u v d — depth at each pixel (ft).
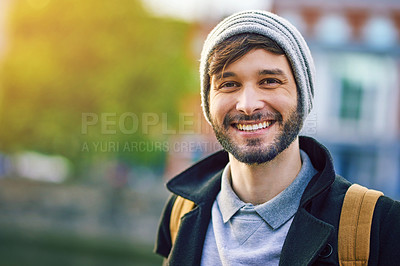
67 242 51.34
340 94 61.26
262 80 5.25
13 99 50.34
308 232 5.16
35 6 48.83
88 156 52.29
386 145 60.70
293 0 60.85
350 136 61.16
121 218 57.11
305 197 5.33
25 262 41.24
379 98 61.26
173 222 6.51
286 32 5.27
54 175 89.61
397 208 5.07
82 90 49.19
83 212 58.23
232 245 5.50
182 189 6.39
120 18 49.29
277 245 5.26
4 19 49.37
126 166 58.90
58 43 48.85
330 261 5.03
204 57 5.60
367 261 4.93
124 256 47.70
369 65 61.26
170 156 57.72
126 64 49.26
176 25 52.11
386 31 60.85
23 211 58.70
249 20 5.26
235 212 5.57
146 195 59.00
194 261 5.72
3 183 61.21
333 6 60.75
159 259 47.42
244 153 5.27
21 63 48.88
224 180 5.86
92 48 48.80
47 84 49.01
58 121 49.62
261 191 5.57
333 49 60.95
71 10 48.57
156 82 49.93
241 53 5.17
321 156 5.66
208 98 5.81
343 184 5.49
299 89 5.36
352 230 5.06
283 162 5.49
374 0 60.75
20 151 58.75
